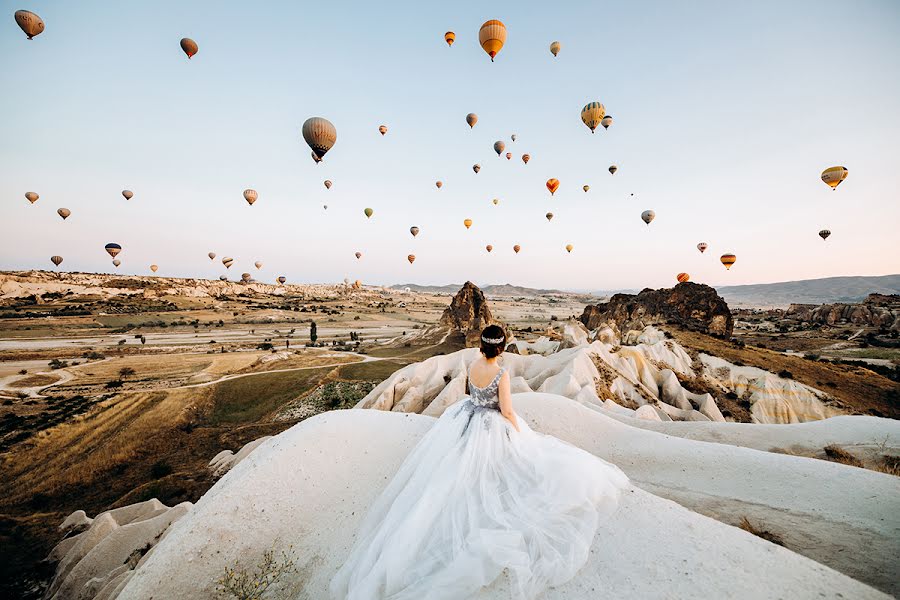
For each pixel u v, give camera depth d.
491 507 3.93
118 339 119.81
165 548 5.40
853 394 39.31
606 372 29.42
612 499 4.37
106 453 39.78
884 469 8.66
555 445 4.71
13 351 96.19
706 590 3.27
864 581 4.29
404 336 110.25
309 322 175.12
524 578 3.37
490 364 4.66
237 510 5.78
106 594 9.92
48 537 24.16
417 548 3.71
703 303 59.62
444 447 4.47
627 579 3.44
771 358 45.66
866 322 125.81
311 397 55.50
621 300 71.38
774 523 5.55
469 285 106.81
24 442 40.97
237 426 47.97
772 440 11.31
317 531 5.52
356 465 6.64
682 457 8.00
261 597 4.75
